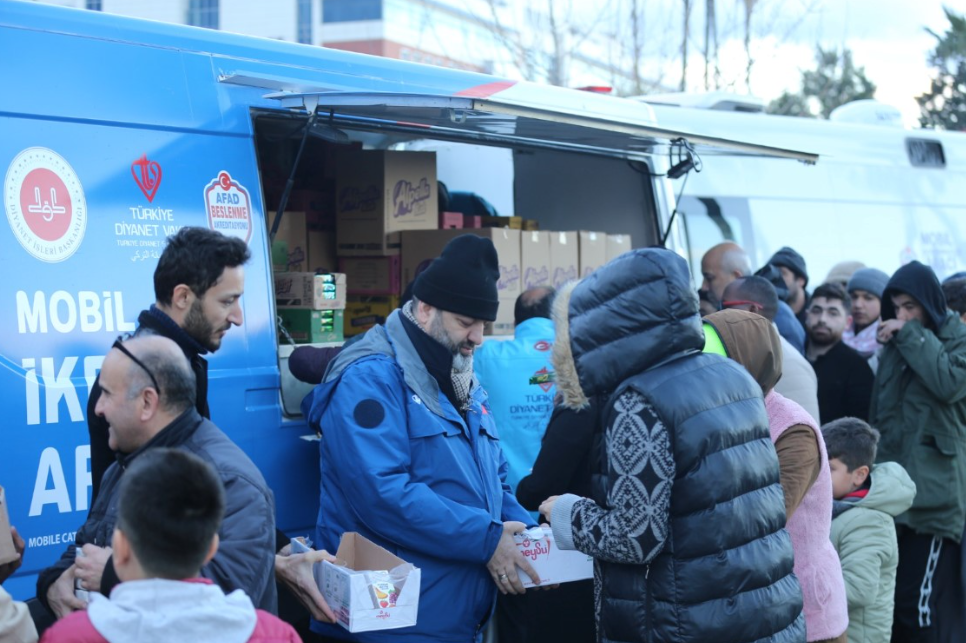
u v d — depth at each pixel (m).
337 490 3.56
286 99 3.99
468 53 16.98
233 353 3.77
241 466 2.62
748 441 3.09
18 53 3.33
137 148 3.57
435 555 3.42
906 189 8.70
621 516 2.96
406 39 27.42
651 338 3.03
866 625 4.39
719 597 2.96
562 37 15.64
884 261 8.43
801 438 3.64
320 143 5.25
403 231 5.07
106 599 2.08
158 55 3.71
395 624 3.08
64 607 2.74
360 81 4.39
